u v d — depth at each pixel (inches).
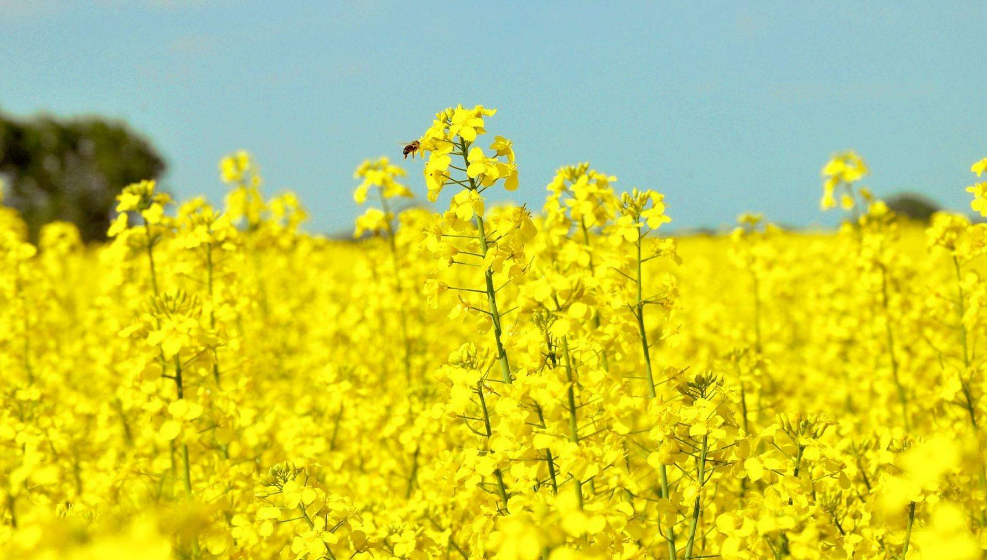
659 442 147.3
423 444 252.5
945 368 266.1
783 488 142.9
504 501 138.3
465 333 425.1
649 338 246.1
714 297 512.7
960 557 103.7
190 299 179.0
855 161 325.1
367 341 392.2
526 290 134.4
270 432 249.3
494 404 145.2
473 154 143.6
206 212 265.0
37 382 348.8
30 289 373.7
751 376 245.3
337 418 280.5
